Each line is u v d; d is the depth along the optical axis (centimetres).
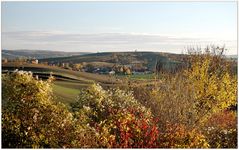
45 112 981
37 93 987
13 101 980
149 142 1026
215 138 1089
